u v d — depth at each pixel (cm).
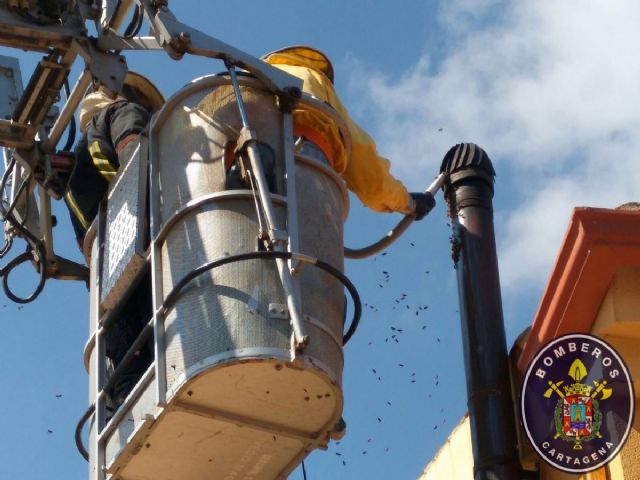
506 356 877
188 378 778
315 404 805
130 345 885
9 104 980
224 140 836
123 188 883
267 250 795
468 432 966
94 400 871
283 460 842
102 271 898
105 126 920
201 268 791
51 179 944
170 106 858
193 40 843
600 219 791
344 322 827
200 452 830
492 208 954
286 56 918
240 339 776
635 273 801
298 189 834
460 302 909
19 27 889
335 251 834
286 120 847
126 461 830
